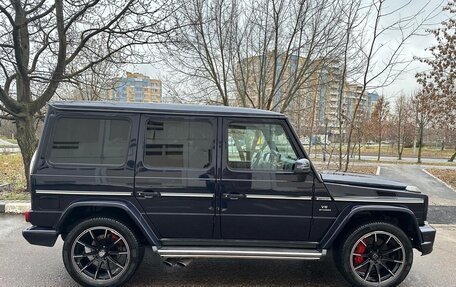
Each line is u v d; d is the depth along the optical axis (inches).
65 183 126.9
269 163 133.1
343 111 433.4
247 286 136.3
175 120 131.4
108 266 131.9
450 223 245.4
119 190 128.7
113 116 129.9
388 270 135.0
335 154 788.0
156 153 130.4
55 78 296.2
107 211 133.3
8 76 317.1
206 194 130.3
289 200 132.0
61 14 281.1
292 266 157.9
